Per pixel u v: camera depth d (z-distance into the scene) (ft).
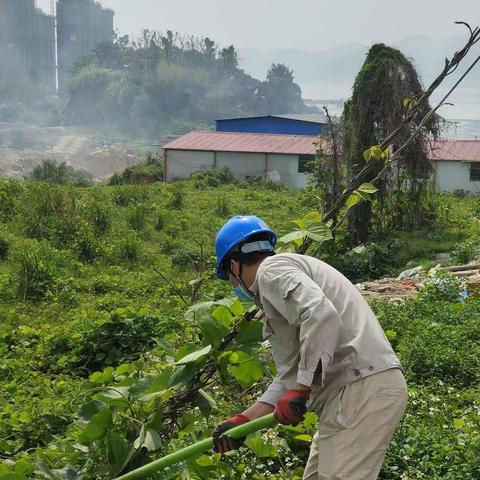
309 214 18.90
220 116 466.70
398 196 82.94
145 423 16.48
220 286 52.90
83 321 40.27
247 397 21.47
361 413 12.76
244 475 18.75
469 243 67.26
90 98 458.09
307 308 12.37
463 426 22.12
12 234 71.15
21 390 30.48
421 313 38.88
